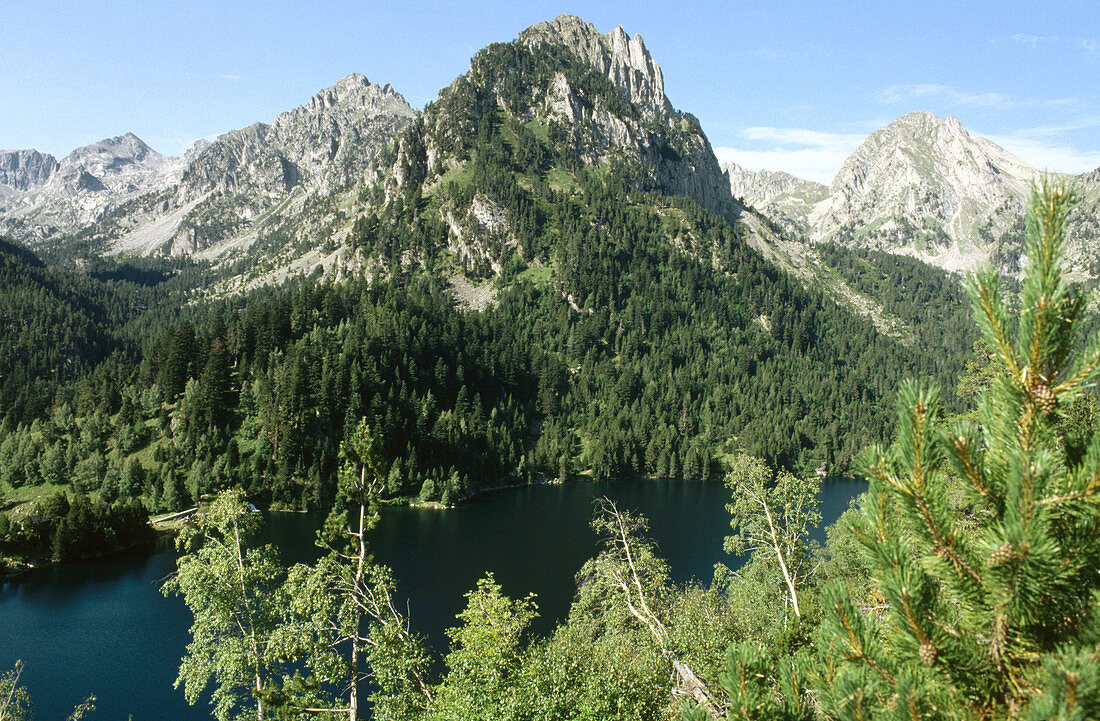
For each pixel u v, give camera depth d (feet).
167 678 189.98
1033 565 19.36
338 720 98.63
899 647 23.45
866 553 24.00
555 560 302.86
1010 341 21.91
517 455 542.98
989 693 21.57
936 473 22.34
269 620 104.17
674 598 134.31
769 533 127.85
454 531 358.23
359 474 102.68
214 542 109.19
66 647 210.38
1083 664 18.02
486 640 88.94
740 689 25.93
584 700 76.64
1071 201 20.81
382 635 95.55
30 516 317.63
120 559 304.50
